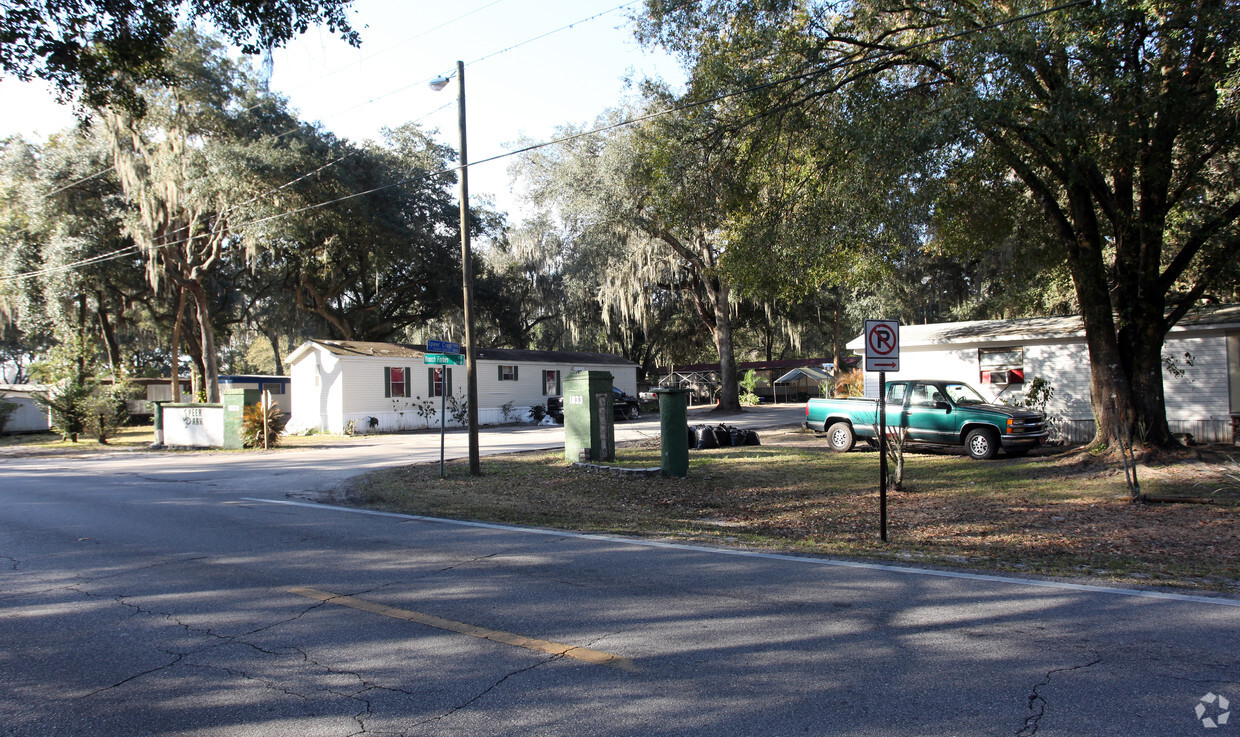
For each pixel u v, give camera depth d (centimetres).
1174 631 508
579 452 1584
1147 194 1349
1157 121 1178
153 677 444
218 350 5775
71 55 1011
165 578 675
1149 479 1233
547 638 507
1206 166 1497
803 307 4775
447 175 4212
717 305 3919
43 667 462
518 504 1117
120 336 5169
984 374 2058
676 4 1398
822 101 1409
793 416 3528
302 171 2930
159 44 1089
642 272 3728
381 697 412
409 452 2059
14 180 3269
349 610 573
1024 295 2683
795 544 825
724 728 369
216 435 2439
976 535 869
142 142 2883
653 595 610
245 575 685
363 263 3919
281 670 453
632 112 2917
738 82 1332
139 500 1208
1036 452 1678
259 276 3994
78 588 643
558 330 5459
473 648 488
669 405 1362
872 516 996
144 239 2984
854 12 1362
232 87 2834
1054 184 1609
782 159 1514
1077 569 698
